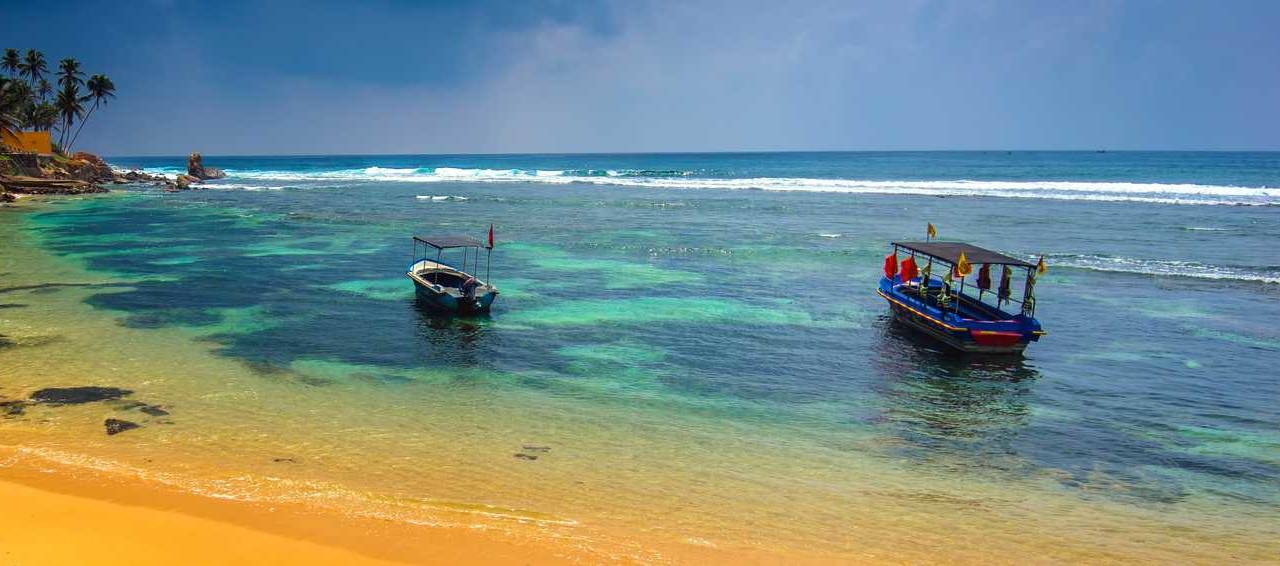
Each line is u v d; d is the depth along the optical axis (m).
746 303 26.66
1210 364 20.14
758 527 10.60
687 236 43.72
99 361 18.03
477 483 11.73
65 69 87.44
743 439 14.38
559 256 36.53
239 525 9.88
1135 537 10.81
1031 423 15.80
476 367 18.70
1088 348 21.72
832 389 17.80
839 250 38.38
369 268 32.44
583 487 11.76
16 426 13.54
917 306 22.75
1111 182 85.44
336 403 15.60
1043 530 10.95
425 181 101.38
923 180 94.94
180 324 22.08
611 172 119.94
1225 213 53.09
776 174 115.81
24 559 8.75
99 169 89.62
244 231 44.78
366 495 11.05
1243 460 13.95
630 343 21.36
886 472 13.01
